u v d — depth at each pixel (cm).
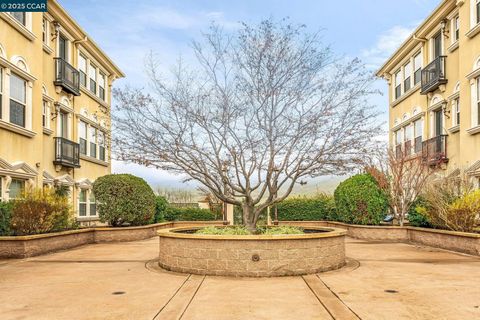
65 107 2064
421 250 1449
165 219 2456
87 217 2275
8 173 1477
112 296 768
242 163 1130
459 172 1777
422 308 676
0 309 688
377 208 1895
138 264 1148
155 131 1240
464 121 1817
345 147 1105
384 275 957
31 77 1627
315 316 638
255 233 1115
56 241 1450
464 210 1392
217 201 2545
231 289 820
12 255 1259
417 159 1897
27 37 1623
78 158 2147
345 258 1159
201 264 977
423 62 2302
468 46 1795
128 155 1104
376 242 1748
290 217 2450
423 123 2298
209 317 636
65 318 636
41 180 1709
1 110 1459
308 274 971
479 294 769
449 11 2017
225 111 1127
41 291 811
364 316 634
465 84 1812
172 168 1128
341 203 2020
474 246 1285
